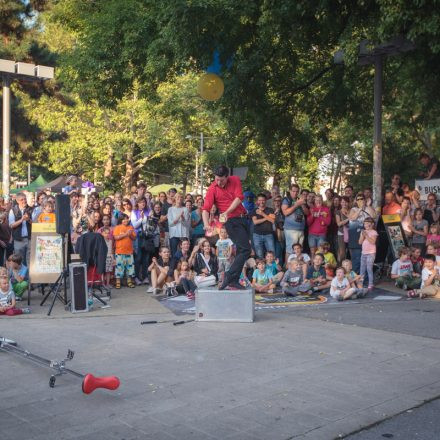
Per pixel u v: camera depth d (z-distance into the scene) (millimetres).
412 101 19438
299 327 7477
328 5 11117
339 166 33531
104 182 38562
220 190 7953
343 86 17469
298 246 10891
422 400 4742
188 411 4492
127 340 6832
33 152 32344
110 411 4496
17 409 4543
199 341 6738
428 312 8570
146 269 12234
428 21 9336
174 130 35625
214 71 12758
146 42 13109
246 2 11133
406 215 11773
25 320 8266
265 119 16234
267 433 4074
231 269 7980
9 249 11484
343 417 4367
